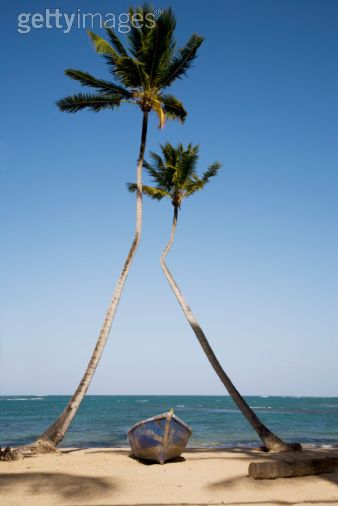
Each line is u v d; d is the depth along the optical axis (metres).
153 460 12.78
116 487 8.96
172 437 12.59
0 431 31.98
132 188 22.22
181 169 21.88
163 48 17.69
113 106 18.44
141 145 18.19
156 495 8.41
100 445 22.73
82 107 18.27
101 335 15.67
